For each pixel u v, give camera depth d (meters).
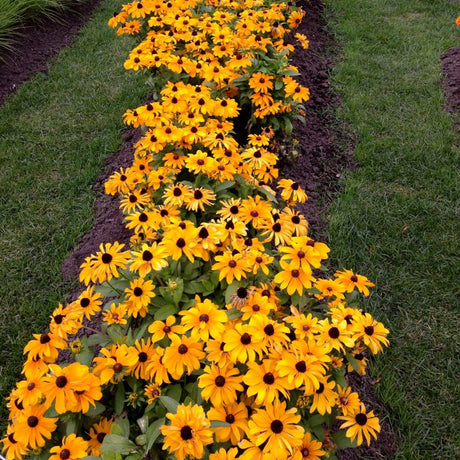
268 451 1.51
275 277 1.96
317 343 1.75
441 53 5.59
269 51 4.00
